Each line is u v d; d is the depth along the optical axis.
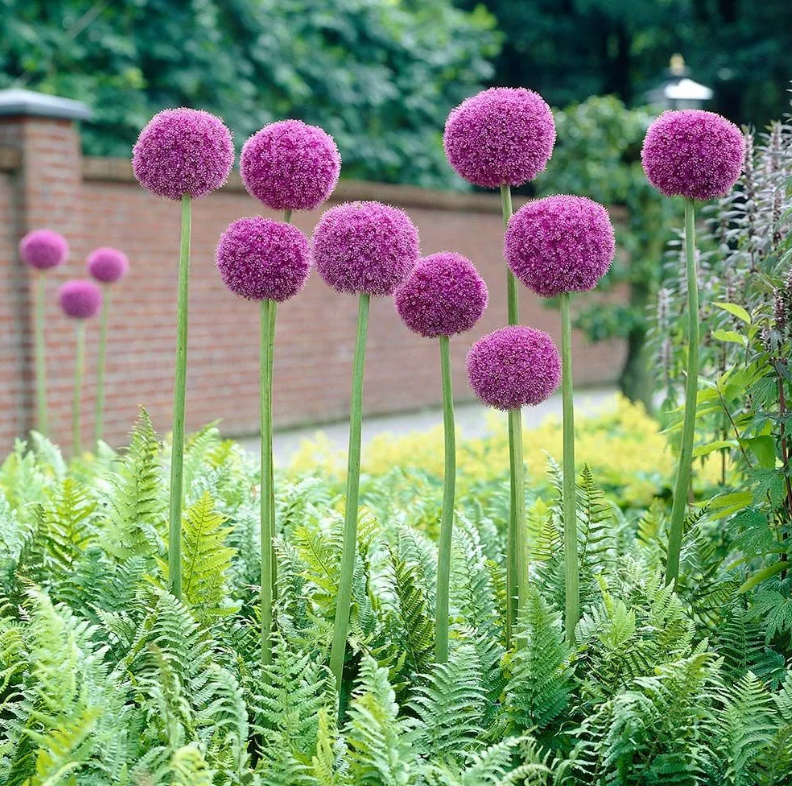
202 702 2.45
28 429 9.16
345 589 2.54
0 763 2.35
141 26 14.46
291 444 11.20
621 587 2.97
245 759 2.28
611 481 5.86
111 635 2.80
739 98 22.70
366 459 6.64
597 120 11.12
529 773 2.25
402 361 13.60
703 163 2.71
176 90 14.88
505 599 3.12
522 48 23.50
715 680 2.44
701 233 4.61
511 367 2.61
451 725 2.44
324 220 2.51
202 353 11.08
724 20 22.62
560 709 2.48
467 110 2.78
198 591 2.90
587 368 16.34
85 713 2.14
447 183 17.89
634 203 11.14
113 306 10.09
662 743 2.37
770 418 2.92
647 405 10.54
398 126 17.97
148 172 2.66
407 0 18.36
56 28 13.77
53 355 9.21
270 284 2.63
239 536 3.41
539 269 2.54
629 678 2.52
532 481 5.81
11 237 9.05
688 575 3.24
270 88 15.91
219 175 2.69
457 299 2.54
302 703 2.40
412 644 2.79
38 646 2.52
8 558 3.20
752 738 2.33
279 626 2.77
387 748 2.18
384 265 2.44
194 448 4.35
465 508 4.23
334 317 12.66
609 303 11.20
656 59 22.78
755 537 2.86
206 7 14.54
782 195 3.36
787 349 3.02
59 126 9.22
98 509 3.62
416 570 3.05
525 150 2.74
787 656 2.91
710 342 4.20
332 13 16.12
